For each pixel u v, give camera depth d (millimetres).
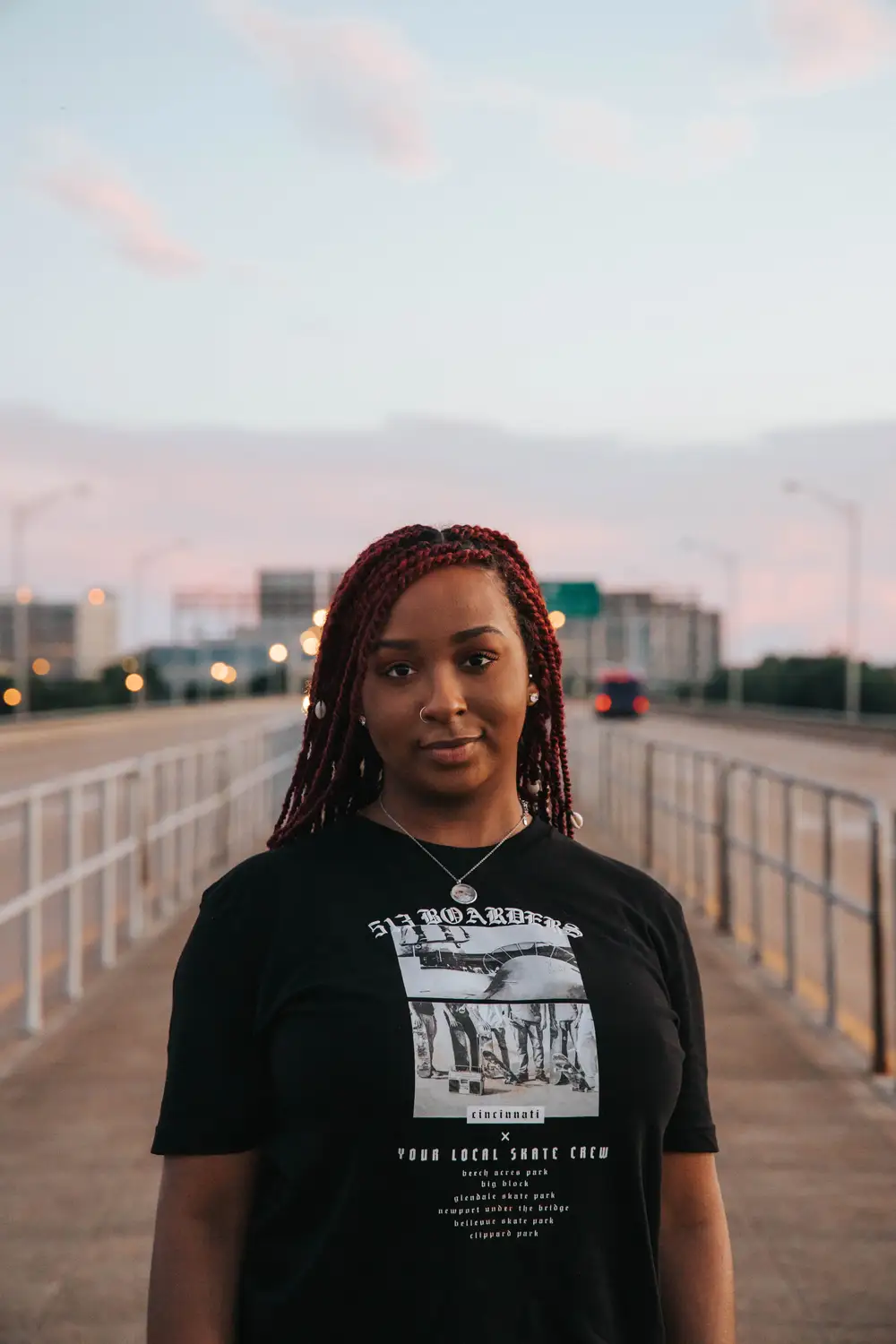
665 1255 1784
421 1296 1574
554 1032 1642
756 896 8688
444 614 1767
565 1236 1609
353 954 1664
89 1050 6473
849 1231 4414
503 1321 1582
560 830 2055
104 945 8367
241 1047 1701
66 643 118562
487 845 1801
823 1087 5961
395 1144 1589
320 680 1945
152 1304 1664
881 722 47156
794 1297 3953
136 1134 5320
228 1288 1674
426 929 1691
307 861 1757
